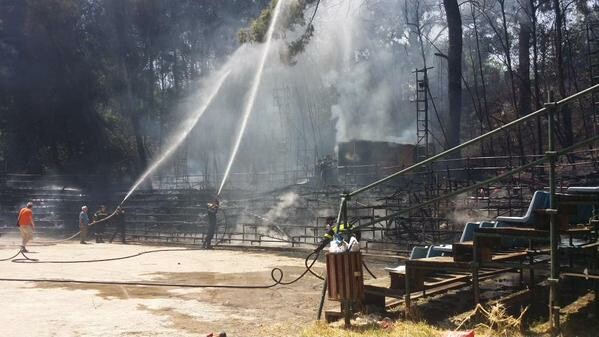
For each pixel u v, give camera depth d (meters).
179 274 15.02
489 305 8.36
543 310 8.63
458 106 26.94
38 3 43.88
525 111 30.34
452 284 9.68
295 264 17.44
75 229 34.12
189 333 8.20
